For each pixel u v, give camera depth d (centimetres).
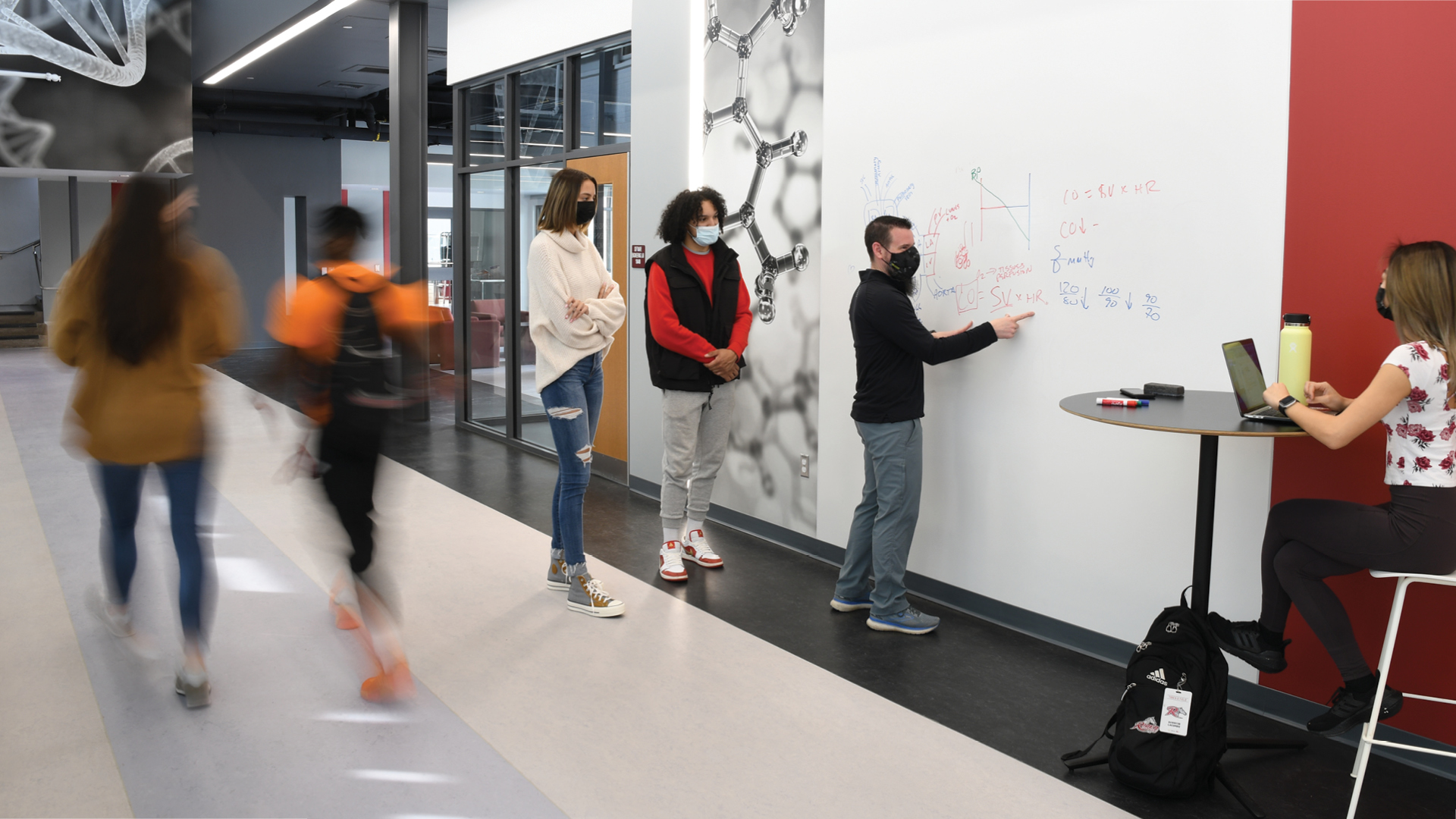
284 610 339
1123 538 302
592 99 580
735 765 241
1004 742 257
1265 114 258
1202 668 226
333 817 214
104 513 283
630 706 273
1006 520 339
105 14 827
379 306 265
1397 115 233
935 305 356
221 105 1237
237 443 642
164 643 310
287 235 1426
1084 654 317
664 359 381
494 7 662
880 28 368
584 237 338
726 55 461
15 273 1440
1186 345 279
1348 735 257
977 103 333
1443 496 206
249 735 251
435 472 585
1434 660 241
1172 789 226
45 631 318
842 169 391
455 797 223
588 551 430
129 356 245
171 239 247
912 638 331
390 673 273
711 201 372
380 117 1369
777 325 442
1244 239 265
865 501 347
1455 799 229
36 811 213
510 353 676
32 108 807
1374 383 204
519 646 314
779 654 314
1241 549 274
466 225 738
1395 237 236
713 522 491
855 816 219
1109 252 297
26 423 714
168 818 212
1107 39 292
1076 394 288
